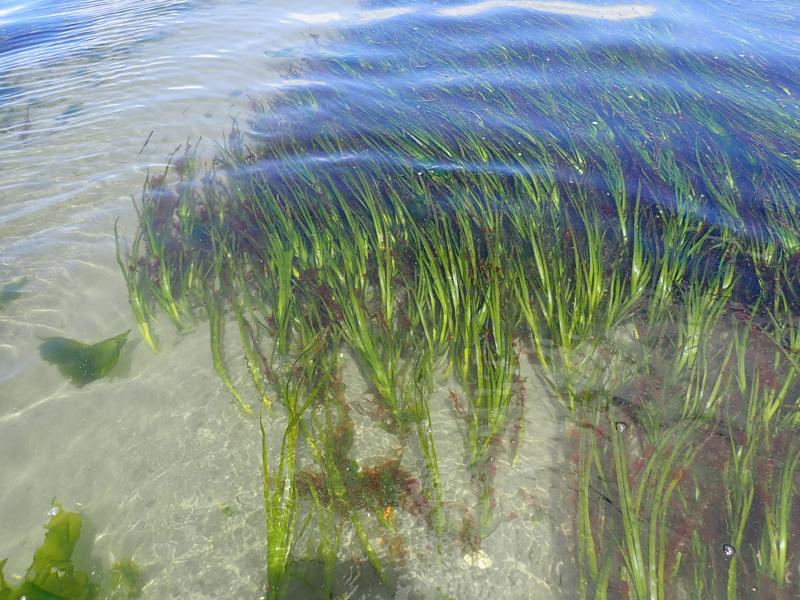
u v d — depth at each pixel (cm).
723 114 147
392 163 130
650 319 92
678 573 66
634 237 102
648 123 145
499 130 144
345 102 164
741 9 227
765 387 81
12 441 82
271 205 115
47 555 68
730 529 69
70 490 77
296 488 74
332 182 120
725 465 74
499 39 205
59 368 90
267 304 100
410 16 237
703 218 110
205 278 102
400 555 71
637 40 196
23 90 175
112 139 149
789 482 70
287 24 233
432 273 90
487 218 108
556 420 82
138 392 89
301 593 67
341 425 82
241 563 71
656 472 73
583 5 239
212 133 152
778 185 119
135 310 96
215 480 79
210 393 88
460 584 68
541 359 87
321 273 98
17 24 234
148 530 74
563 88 166
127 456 81
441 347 89
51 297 102
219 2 258
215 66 193
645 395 83
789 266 99
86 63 195
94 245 113
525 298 88
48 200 125
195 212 117
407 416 83
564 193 118
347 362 91
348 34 221
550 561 70
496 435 81
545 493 75
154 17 240
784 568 65
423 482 77
